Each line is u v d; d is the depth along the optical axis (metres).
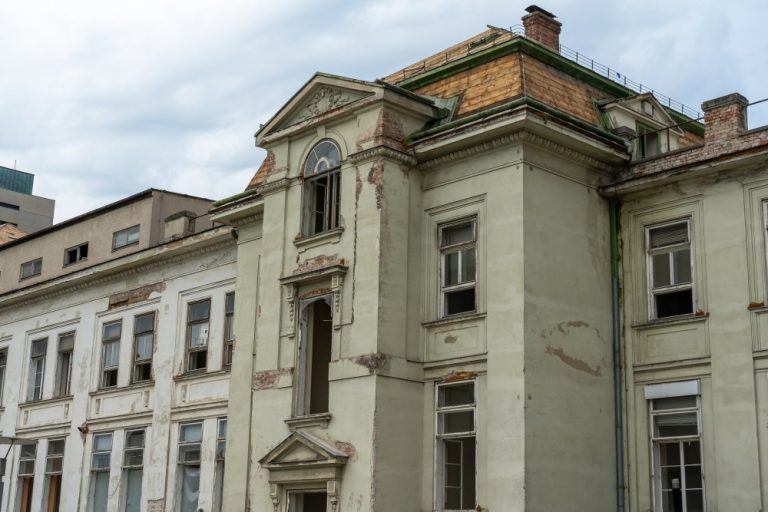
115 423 32.91
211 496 28.75
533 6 27.08
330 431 22.03
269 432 23.56
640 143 24.84
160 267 32.91
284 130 25.02
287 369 23.61
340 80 23.73
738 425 19.97
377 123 22.84
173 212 37.84
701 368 20.83
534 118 21.06
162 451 30.73
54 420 35.53
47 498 35.06
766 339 20.00
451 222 22.66
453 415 21.77
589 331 21.81
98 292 35.34
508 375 20.48
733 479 19.84
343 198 23.27
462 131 22.00
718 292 20.91
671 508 20.86
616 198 22.95
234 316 27.72
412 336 22.36
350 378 21.88
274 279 24.53
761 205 20.67
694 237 21.61
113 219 38.84
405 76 27.56
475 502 20.84
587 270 22.16
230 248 30.48
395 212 22.59
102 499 32.62
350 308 22.41
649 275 22.25
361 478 21.02
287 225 24.62
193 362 30.98
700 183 21.70
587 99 24.11
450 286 22.45
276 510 22.80
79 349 35.44
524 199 21.22
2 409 38.22
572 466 20.61
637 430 21.50
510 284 20.95
